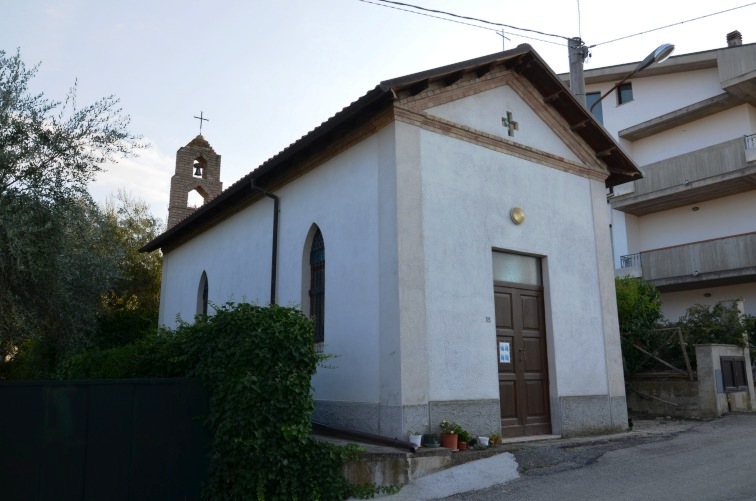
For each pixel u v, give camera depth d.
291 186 11.94
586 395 10.68
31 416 6.94
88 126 8.84
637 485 7.29
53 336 9.84
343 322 9.65
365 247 9.38
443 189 9.44
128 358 9.55
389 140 9.16
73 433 7.11
